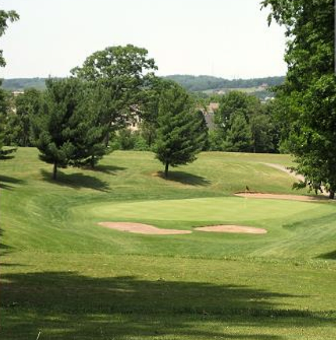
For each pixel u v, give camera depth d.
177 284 14.59
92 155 59.78
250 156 89.06
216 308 11.49
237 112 118.56
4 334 8.49
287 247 26.03
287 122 24.25
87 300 12.12
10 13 17.47
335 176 21.61
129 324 9.66
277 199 55.12
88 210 42.12
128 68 103.75
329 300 12.80
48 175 61.19
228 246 28.77
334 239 25.97
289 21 21.44
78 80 58.56
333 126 20.00
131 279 15.23
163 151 66.12
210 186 65.75
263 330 9.31
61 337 8.34
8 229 27.08
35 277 15.11
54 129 57.75
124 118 105.81
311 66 20.41
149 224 35.25
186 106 67.19
